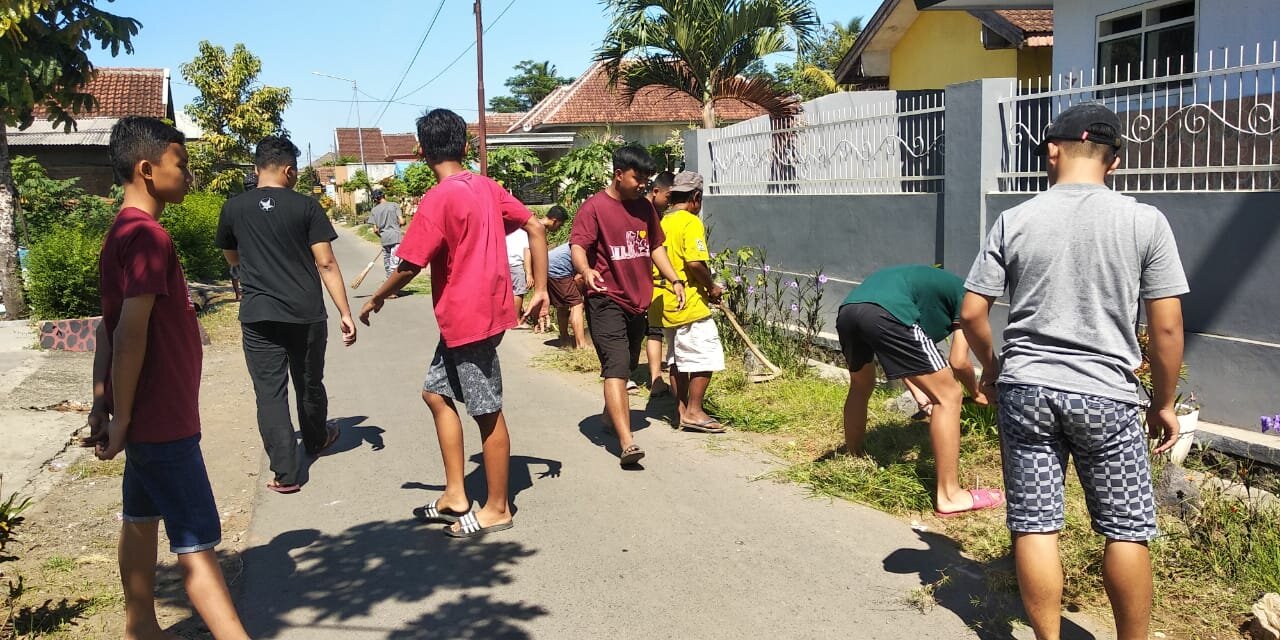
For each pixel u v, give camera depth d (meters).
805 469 5.30
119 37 10.48
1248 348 4.99
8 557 3.67
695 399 6.22
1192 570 3.82
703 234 6.04
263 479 5.57
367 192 45.78
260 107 31.83
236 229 5.30
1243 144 5.26
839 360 8.02
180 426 3.13
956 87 6.76
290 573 4.20
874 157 8.10
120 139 3.10
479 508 4.94
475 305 4.35
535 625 3.65
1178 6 8.18
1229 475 4.86
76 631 3.61
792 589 3.90
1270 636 3.28
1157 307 2.92
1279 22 7.16
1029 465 3.09
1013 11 12.79
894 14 15.26
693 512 4.80
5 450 6.03
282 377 5.36
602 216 5.58
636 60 15.05
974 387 4.18
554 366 8.72
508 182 21.34
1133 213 2.95
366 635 3.61
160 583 4.11
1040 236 3.05
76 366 8.80
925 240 7.32
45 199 16.09
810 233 8.95
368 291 16.22
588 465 5.64
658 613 3.72
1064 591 3.73
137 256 2.98
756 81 14.66
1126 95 5.85
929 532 4.46
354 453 6.03
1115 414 2.93
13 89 9.83
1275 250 4.88
